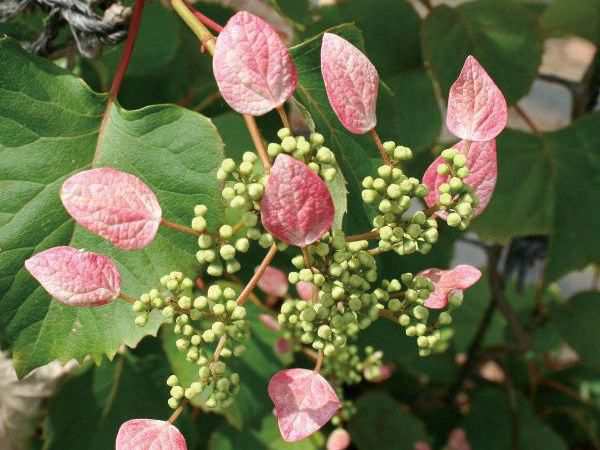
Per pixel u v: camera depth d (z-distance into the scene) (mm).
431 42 540
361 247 298
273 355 509
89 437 514
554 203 605
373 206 362
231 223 446
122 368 530
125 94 537
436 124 576
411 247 299
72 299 284
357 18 563
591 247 606
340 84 290
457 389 778
